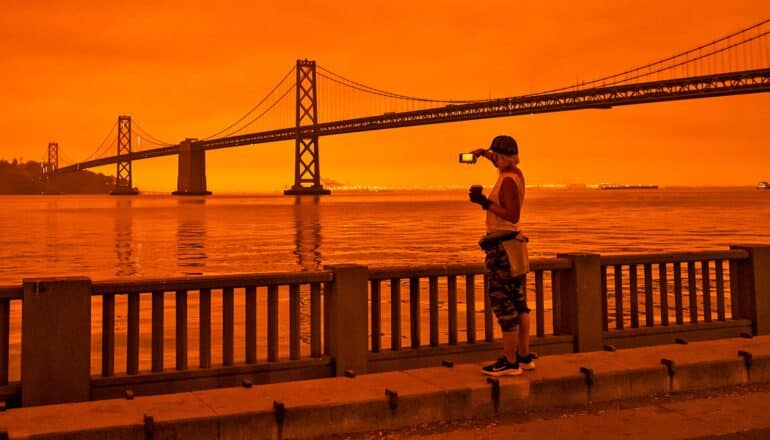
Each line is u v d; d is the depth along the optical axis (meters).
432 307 6.04
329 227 45.97
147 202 146.75
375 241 32.09
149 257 24.50
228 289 5.44
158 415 4.39
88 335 4.90
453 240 32.59
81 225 49.66
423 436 4.61
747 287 7.29
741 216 59.56
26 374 4.73
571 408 5.20
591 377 5.31
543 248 26.22
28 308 4.75
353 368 5.59
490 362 5.95
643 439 4.49
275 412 4.52
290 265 21.38
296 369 5.51
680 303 7.11
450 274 6.04
